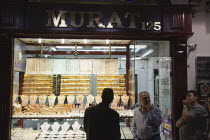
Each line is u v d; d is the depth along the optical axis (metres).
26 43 5.23
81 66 5.28
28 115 4.78
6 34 4.27
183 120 3.75
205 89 4.50
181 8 4.54
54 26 4.33
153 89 5.50
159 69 5.22
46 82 5.21
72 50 5.42
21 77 5.14
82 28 4.36
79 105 5.11
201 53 4.74
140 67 5.71
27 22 4.32
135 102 5.43
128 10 4.45
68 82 5.24
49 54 5.38
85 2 4.95
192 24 4.77
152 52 5.02
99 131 3.19
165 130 4.92
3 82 4.27
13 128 4.73
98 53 5.43
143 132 3.85
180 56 4.52
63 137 4.93
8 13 4.29
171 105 4.59
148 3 5.02
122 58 5.45
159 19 4.50
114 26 4.41
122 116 4.78
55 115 4.88
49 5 4.35
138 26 4.45
